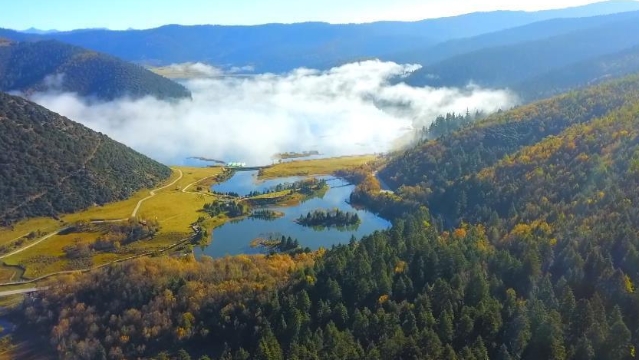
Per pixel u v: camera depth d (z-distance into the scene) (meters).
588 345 146.38
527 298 184.12
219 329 195.50
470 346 159.12
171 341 196.12
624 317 163.25
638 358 144.38
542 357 151.62
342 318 180.62
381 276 197.88
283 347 173.38
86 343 196.12
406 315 172.00
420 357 151.75
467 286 185.50
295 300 190.75
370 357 154.12
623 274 176.38
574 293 183.88
